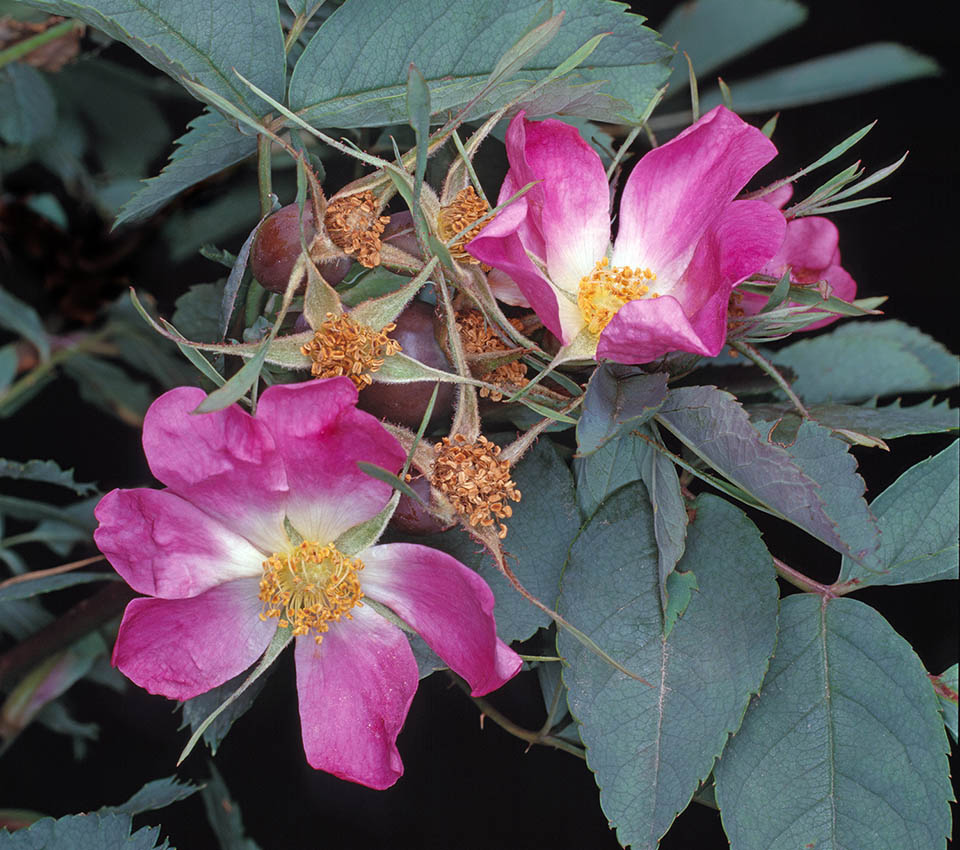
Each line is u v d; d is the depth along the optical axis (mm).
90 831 312
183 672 294
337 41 302
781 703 303
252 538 295
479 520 288
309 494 292
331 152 334
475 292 290
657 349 287
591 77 308
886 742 302
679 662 300
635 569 302
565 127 298
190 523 292
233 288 298
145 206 312
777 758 302
